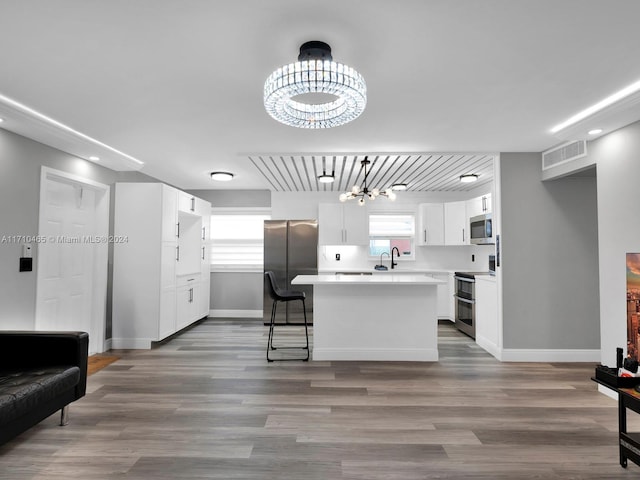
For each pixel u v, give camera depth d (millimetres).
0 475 2062
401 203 6840
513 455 2291
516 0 1652
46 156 3631
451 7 1701
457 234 6430
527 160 4250
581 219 4223
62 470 2109
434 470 2129
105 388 3357
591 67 2279
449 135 3623
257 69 2311
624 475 2098
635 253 2998
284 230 6441
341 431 2576
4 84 2508
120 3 1672
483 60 2191
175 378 3629
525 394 3256
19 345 2727
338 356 4270
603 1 1659
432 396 3203
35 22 1812
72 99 2760
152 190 4758
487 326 4688
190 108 2936
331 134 3590
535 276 4227
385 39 1967
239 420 2734
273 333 5621
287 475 2074
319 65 1740
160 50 2082
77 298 4254
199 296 6180
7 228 3197
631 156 3043
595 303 4203
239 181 6031
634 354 2998
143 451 2312
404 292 4293
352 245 6863
